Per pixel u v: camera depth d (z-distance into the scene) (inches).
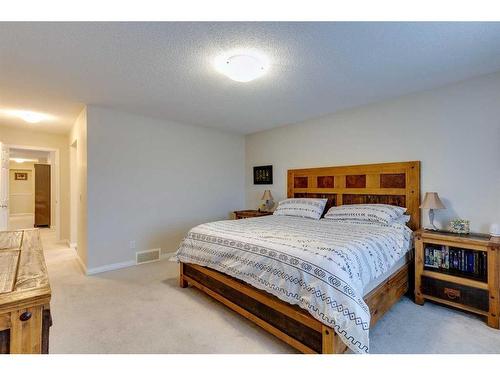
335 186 144.8
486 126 97.1
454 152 104.9
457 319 85.8
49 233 243.8
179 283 117.0
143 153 150.3
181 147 168.1
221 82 102.6
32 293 35.2
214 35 70.5
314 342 63.5
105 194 135.7
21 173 384.8
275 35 70.5
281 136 177.5
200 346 71.4
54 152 209.6
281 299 69.5
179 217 167.0
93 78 98.0
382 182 126.0
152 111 142.1
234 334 77.4
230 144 198.2
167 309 93.0
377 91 113.6
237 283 85.1
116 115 139.6
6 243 62.7
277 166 180.5
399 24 65.9
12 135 182.1
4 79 98.3
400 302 99.5
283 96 119.0
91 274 129.7
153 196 154.6
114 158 138.9
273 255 74.7
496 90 94.9
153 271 134.9
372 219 112.9
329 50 78.4
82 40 72.3
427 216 112.0
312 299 62.4
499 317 79.7
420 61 86.0
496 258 81.0
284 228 104.8
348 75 96.7
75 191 186.5
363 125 133.5
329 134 148.6
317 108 137.3
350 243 76.6
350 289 59.7
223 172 193.0
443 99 107.6
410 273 106.0
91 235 131.1
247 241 85.4
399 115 120.6
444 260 97.3
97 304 96.7
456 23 65.4
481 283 84.0
